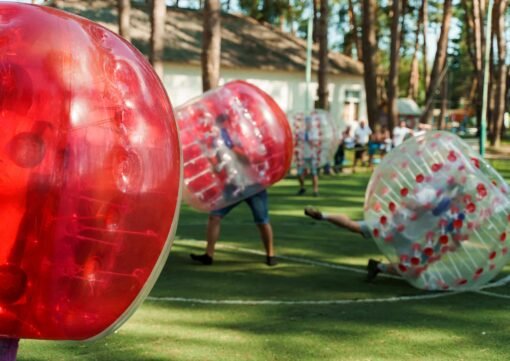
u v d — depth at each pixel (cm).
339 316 569
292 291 661
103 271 245
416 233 659
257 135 742
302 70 3591
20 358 449
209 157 740
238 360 450
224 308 591
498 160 2880
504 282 712
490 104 4159
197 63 3247
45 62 238
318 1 4312
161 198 257
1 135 229
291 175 2100
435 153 657
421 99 7425
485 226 640
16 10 250
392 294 653
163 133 261
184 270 758
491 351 478
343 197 1549
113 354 460
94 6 3322
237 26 3791
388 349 479
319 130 1547
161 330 520
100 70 249
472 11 4553
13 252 229
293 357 458
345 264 805
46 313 239
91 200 237
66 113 235
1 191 226
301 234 1031
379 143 2464
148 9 3541
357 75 3766
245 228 1090
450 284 660
